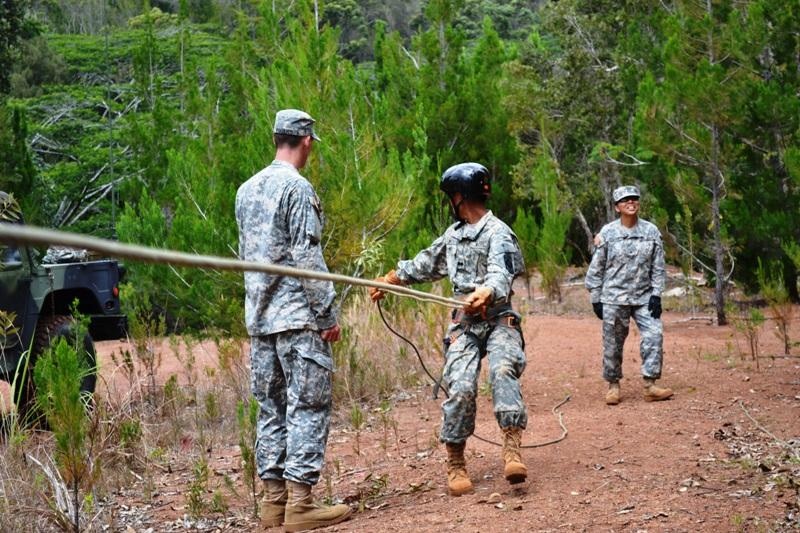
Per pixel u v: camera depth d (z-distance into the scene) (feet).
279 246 16.66
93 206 102.68
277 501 17.34
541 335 44.62
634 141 73.87
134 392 28.96
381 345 33.09
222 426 26.45
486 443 22.63
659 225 55.77
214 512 18.66
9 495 18.07
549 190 67.82
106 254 4.33
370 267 32.55
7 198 23.86
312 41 36.68
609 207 92.43
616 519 15.20
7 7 88.38
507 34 189.78
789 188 53.98
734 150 51.75
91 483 18.08
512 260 17.98
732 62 54.34
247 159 34.94
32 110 115.14
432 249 18.94
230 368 30.55
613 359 27.37
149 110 94.58
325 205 31.96
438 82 68.39
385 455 22.08
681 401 26.73
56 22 169.17
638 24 78.54
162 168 68.85
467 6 191.42
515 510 16.16
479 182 18.20
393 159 35.86
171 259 4.80
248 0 52.31
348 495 18.71
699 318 53.78
